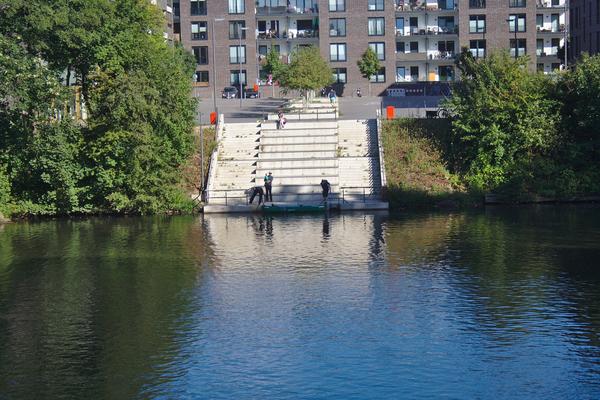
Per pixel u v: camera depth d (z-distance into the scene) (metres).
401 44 128.75
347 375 28.89
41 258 47.91
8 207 63.66
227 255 47.75
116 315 36.06
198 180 69.94
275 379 28.66
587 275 41.19
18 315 36.34
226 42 126.81
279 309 36.50
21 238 54.91
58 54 66.50
